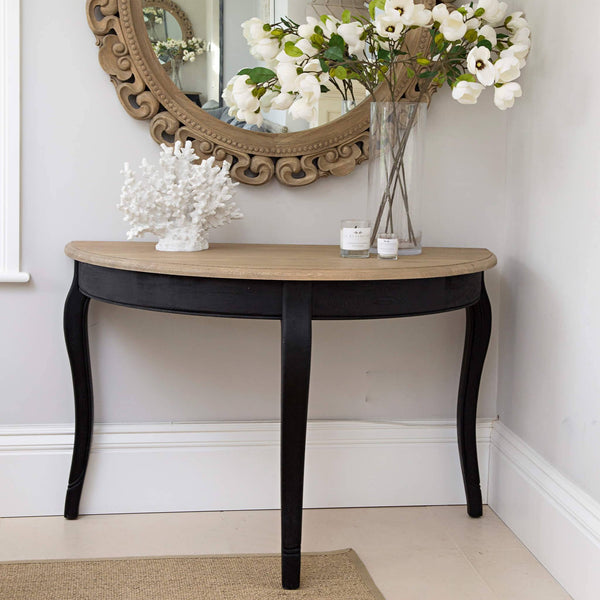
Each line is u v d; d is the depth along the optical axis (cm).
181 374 238
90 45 223
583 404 193
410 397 246
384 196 206
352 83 229
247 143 227
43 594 190
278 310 179
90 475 236
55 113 224
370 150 207
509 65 192
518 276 232
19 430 233
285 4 226
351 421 244
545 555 208
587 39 192
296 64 206
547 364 213
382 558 212
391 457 245
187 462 239
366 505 245
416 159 206
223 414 241
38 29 221
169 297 183
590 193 190
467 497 238
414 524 233
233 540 221
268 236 236
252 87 212
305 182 231
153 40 221
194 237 206
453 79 229
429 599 191
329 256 202
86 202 229
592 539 185
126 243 222
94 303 233
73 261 230
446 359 245
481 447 247
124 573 201
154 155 229
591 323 190
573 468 199
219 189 211
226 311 180
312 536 224
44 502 236
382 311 183
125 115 227
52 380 234
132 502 238
